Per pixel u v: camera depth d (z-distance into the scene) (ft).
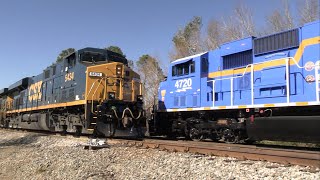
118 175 25.70
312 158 24.41
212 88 44.91
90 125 47.26
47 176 28.55
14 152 44.37
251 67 39.11
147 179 23.56
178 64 51.49
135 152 34.06
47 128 64.18
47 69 67.41
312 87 33.01
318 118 30.76
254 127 36.99
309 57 33.63
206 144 37.65
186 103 49.16
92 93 48.34
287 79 34.94
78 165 29.84
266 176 21.75
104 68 50.01
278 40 36.91
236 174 22.70
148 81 150.92
